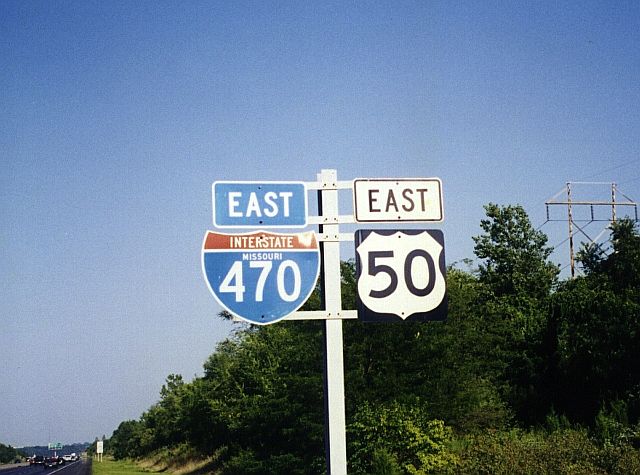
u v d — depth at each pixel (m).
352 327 32.81
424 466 27.39
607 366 34.59
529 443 27.25
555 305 41.28
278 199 8.10
